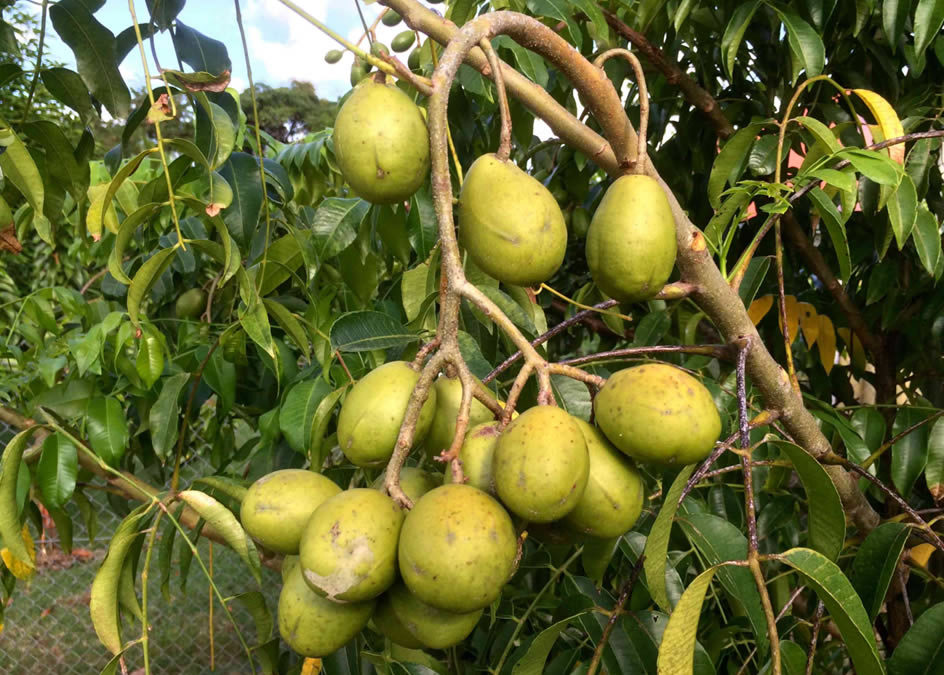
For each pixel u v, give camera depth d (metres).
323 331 0.88
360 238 0.89
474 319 0.85
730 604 0.91
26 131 0.76
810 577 0.42
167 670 2.19
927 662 0.51
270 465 0.99
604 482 0.47
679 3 0.95
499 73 0.44
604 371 0.87
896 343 1.10
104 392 1.03
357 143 0.45
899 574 0.75
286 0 0.45
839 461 0.59
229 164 0.81
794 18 0.79
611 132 0.51
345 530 0.42
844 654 1.32
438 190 0.43
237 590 2.36
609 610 0.75
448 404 0.50
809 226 1.08
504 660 0.88
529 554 1.00
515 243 0.45
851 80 0.99
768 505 0.91
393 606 0.45
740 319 0.56
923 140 0.80
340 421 0.50
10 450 0.70
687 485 0.48
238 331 0.87
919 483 1.02
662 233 0.48
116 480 0.92
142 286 0.62
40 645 2.29
